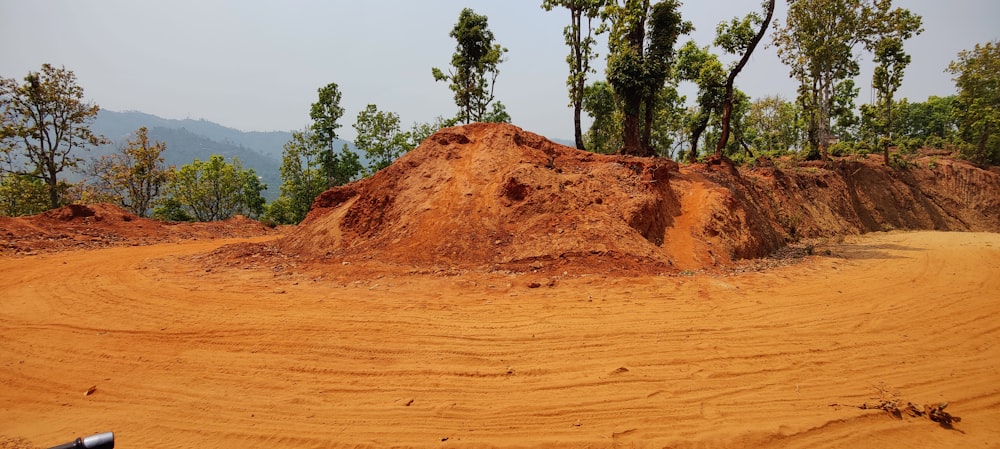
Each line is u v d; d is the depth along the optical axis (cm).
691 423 469
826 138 3228
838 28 2931
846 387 551
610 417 481
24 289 1073
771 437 442
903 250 1677
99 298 984
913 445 434
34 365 637
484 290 1000
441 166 1705
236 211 4484
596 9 2459
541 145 1834
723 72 2406
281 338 721
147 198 3697
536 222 1381
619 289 992
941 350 666
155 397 539
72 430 467
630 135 2169
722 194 1669
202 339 724
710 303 893
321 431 460
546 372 591
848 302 908
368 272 1191
